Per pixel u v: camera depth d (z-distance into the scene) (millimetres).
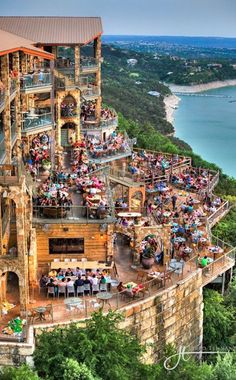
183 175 57344
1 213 30141
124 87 172875
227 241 48688
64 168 48281
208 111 182125
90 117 62250
